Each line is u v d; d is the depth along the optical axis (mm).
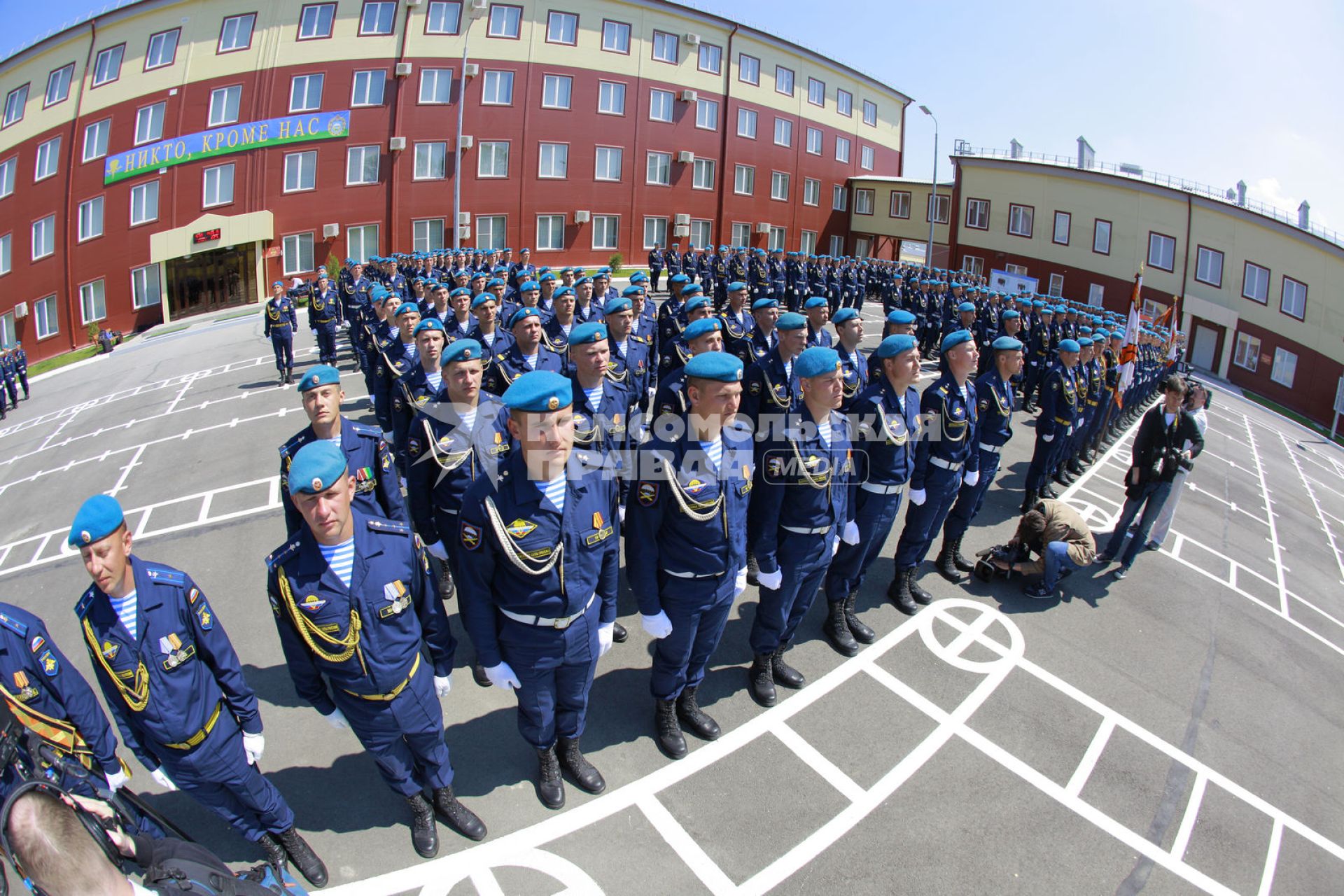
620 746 4602
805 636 5879
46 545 8312
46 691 3193
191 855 2295
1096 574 7418
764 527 4559
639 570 4059
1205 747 5082
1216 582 7832
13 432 15586
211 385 15695
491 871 3736
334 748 4566
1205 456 14664
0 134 29453
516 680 3795
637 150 33250
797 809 4207
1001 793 4445
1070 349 7898
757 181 37250
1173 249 31359
